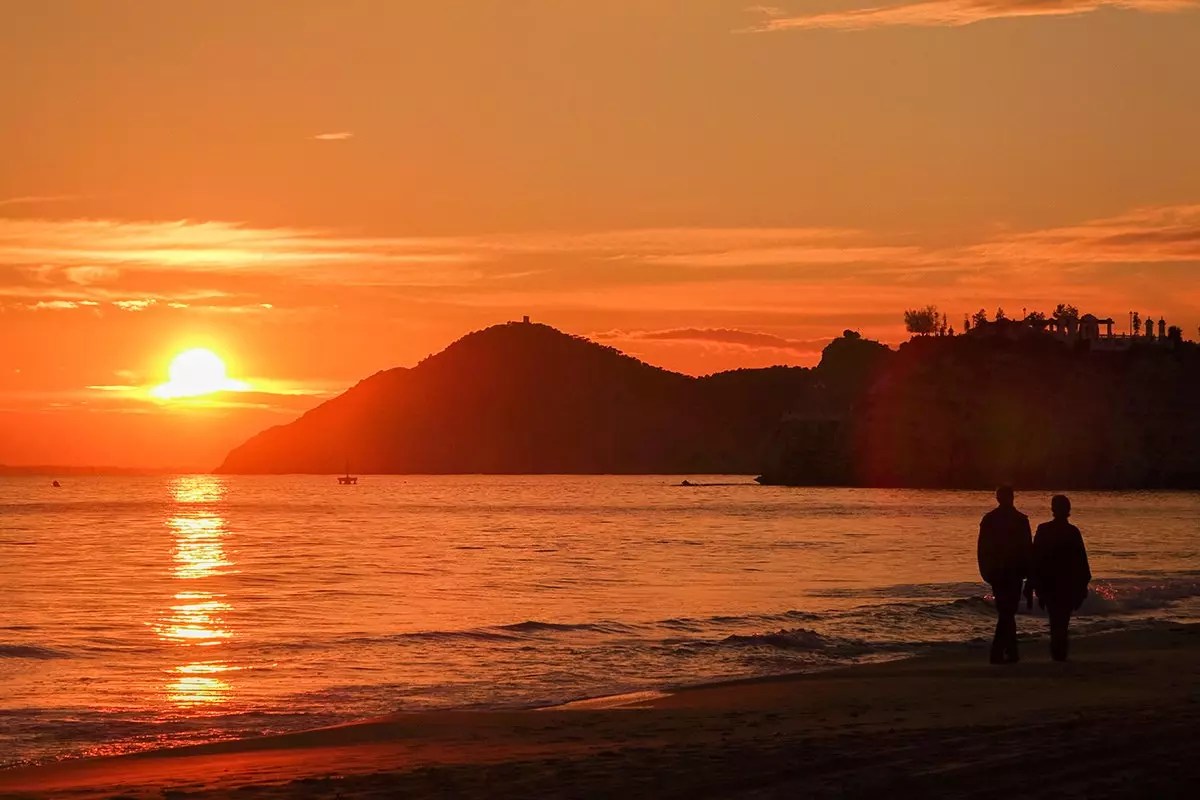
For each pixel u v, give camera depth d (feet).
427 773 41.50
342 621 115.85
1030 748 41.55
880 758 40.83
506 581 166.20
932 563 198.90
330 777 41.63
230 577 177.88
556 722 54.65
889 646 88.17
